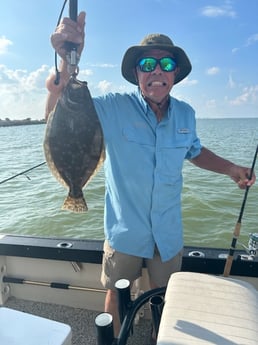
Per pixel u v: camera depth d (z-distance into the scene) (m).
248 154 16.02
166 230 2.35
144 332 2.75
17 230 7.88
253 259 2.60
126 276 2.39
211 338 1.59
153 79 2.18
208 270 2.63
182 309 1.79
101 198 9.80
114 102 2.29
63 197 10.20
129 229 2.31
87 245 2.88
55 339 1.41
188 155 2.64
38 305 3.07
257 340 1.58
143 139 2.24
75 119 1.99
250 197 9.80
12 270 3.08
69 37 1.77
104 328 1.64
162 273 2.41
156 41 2.18
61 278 3.00
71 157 2.03
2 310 1.58
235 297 1.89
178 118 2.36
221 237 7.20
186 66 2.35
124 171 2.28
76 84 1.95
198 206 8.99
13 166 14.47
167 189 2.31
